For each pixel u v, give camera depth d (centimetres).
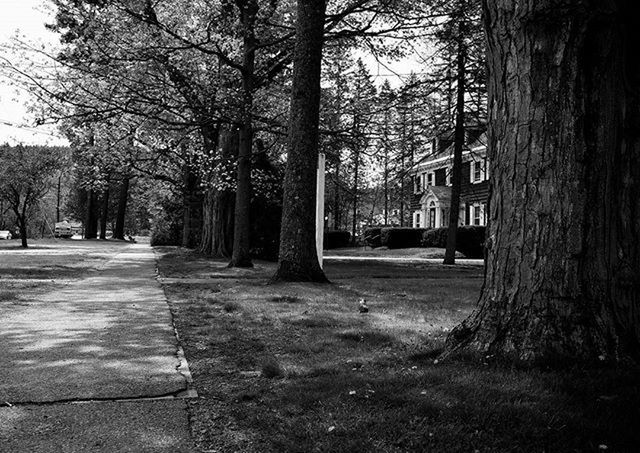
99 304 873
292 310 804
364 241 4744
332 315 754
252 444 322
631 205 437
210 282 1248
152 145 2250
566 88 420
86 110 1600
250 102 1691
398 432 313
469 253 3419
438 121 2306
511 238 443
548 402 340
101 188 2728
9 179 3073
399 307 838
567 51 417
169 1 1684
